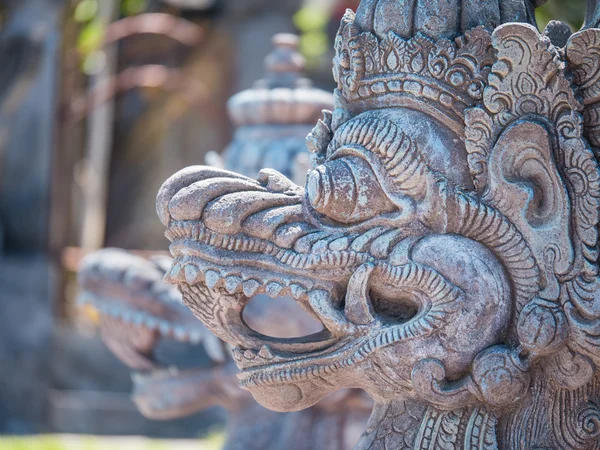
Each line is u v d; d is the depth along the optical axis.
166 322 2.69
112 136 8.48
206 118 8.51
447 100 1.79
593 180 1.74
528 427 1.80
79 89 7.42
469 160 1.78
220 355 2.69
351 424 2.67
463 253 1.77
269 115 2.78
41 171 7.27
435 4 1.82
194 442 5.31
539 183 1.76
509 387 1.75
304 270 1.80
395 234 1.79
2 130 7.25
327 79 7.84
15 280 7.16
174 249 1.84
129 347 2.77
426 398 1.77
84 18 7.09
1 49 7.17
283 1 8.33
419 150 1.79
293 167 2.70
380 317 1.80
